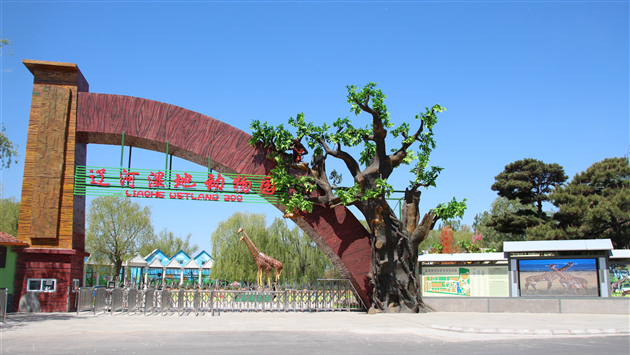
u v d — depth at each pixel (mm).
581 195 37219
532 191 43844
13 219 38062
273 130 20828
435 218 20516
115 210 45438
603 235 35969
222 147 21344
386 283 20438
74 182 20281
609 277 19906
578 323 15109
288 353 9391
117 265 45688
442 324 14859
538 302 20172
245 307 22500
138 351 9562
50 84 20875
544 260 20781
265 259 29547
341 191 19766
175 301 24328
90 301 20812
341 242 21312
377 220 20203
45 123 20297
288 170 21703
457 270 21766
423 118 20203
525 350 9867
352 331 13531
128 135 20859
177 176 20562
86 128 20719
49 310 19375
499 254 21531
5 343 10719
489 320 16328
